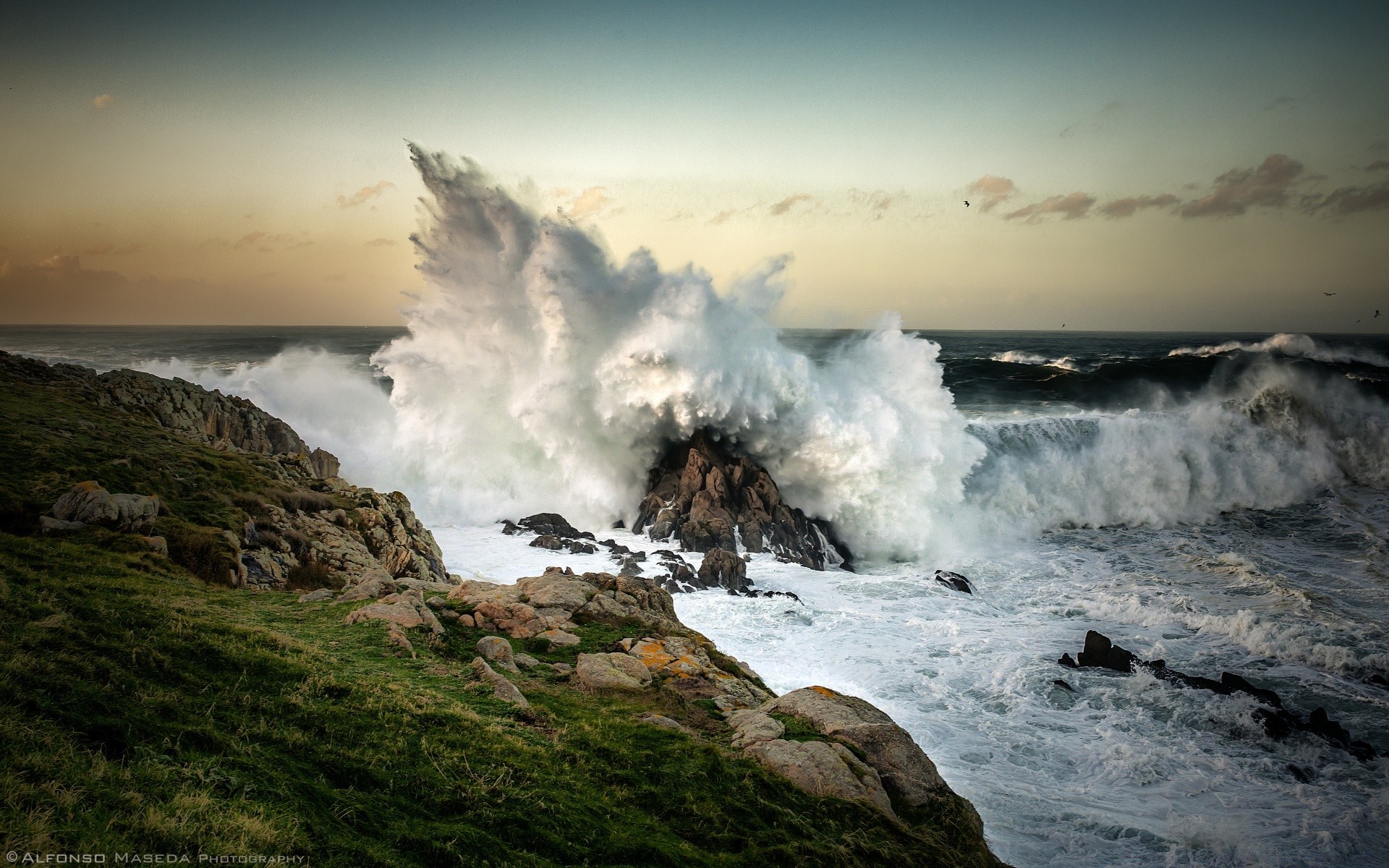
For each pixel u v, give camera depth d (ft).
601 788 32.07
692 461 122.42
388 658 41.37
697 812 31.60
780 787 35.12
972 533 128.67
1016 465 140.05
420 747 30.68
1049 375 282.97
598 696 43.34
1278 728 63.41
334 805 25.14
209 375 139.54
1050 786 55.42
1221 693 69.72
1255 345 382.01
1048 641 82.79
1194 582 104.32
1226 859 47.52
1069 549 123.34
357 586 54.95
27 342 467.52
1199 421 156.97
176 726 26.76
